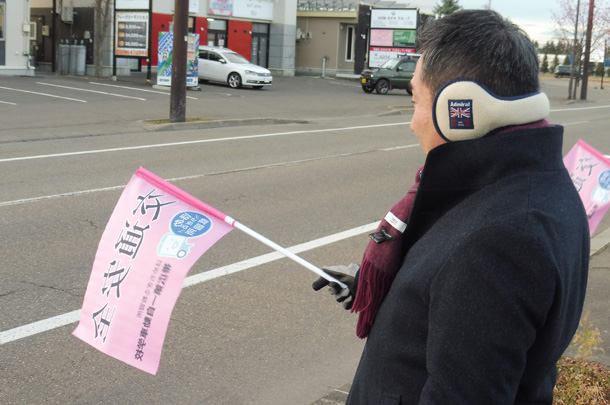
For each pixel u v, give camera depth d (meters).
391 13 36.53
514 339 1.22
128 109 18.83
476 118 1.37
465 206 1.38
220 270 6.07
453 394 1.25
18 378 4.07
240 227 2.02
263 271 6.09
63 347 4.48
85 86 24.31
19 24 26.55
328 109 22.61
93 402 3.86
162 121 16.80
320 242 7.14
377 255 1.55
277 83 32.34
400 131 17.42
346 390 4.00
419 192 1.45
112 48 30.36
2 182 9.34
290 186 9.91
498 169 1.35
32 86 23.16
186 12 16.33
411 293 1.40
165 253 2.09
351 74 41.47
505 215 1.28
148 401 3.91
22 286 5.46
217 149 13.17
